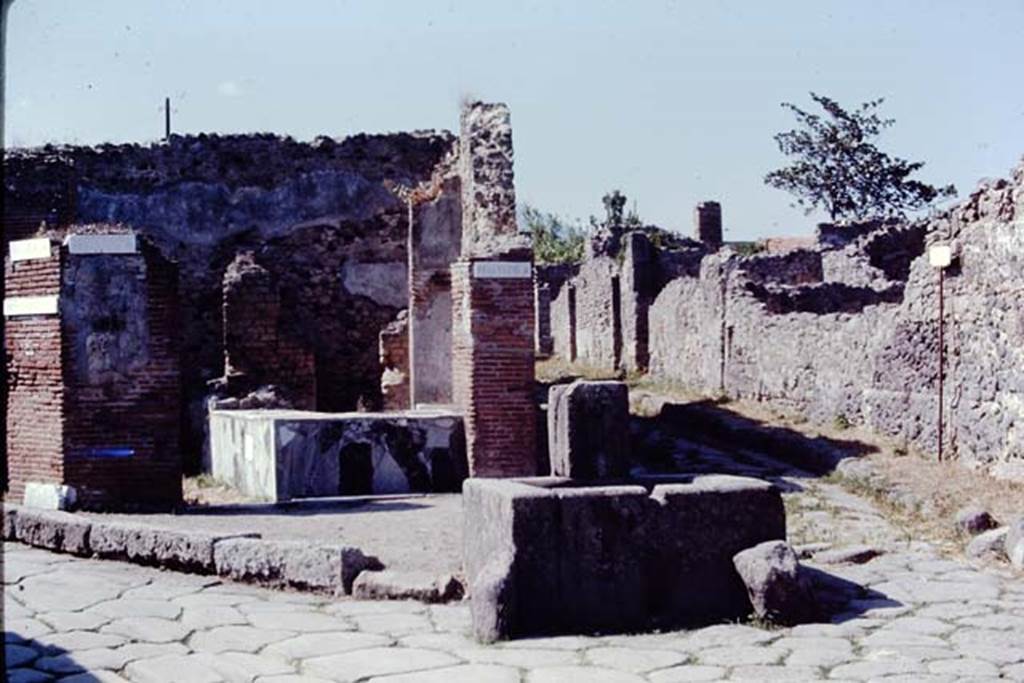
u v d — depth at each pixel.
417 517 12.08
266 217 20.73
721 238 38.47
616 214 58.59
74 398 12.34
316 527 11.37
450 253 19.91
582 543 7.69
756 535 8.00
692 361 26.28
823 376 19.12
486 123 18.06
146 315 12.59
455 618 7.82
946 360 14.82
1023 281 12.80
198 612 7.94
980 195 13.99
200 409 18.33
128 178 20.56
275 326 18.86
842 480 14.25
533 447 14.68
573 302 37.91
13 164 20.27
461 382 14.95
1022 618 7.70
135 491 12.54
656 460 17.20
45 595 8.43
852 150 52.38
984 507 11.59
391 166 21.00
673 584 7.84
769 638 7.27
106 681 6.42
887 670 6.51
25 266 12.53
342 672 6.52
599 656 6.87
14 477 12.73
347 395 20.70
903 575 9.07
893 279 25.97
